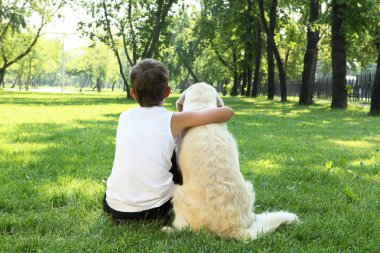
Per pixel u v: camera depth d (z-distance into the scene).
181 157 3.66
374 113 19.50
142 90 3.92
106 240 3.57
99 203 4.69
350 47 23.59
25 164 6.79
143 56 38.09
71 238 3.60
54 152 8.01
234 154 3.61
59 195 4.92
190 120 3.73
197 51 57.78
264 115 18.86
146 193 3.81
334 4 22.94
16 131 11.43
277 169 6.84
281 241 3.53
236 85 51.56
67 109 21.56
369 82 32.69
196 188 3.46
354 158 8.14
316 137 11.39
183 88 77.38
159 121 3.84
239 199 3.46
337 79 23.98
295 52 61.12
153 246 3.46
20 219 4.05
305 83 28.20
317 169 6.89
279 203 4.89
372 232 4.02
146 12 36.94
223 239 3.41
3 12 47.66
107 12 37.81
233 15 38.31
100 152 8.12
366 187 5.84
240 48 44.16
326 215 4.52
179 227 3.58
